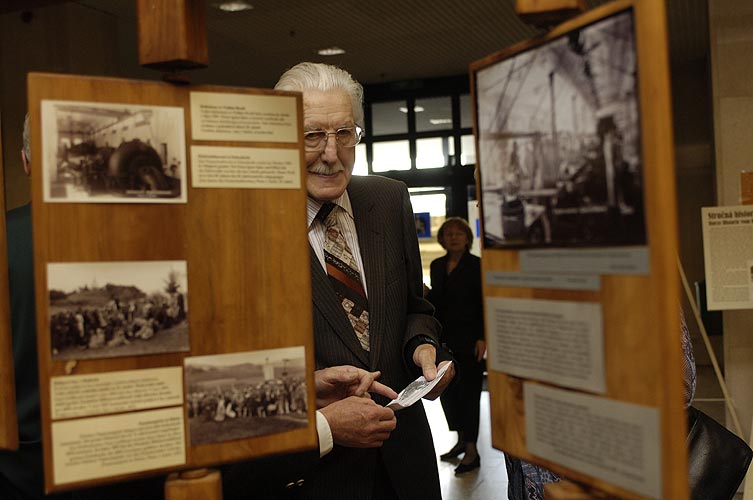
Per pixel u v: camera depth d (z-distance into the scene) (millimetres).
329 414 1382
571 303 775
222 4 5980
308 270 978
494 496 4480
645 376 700
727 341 3967
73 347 869
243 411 938
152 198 903
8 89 5301
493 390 899
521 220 833
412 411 1696
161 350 903
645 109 681
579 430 776
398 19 6551
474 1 6086
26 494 1380
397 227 1794
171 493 903
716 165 4066
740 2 3998
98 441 873
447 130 9305
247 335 946
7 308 956
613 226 722
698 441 1591
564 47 765
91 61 6023
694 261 9047
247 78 8734
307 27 6711
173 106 913
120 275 889
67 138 872
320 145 1590
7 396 952
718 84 4035
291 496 1464
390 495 1633
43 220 864
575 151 757
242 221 943
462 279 5133
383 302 1672
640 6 679
